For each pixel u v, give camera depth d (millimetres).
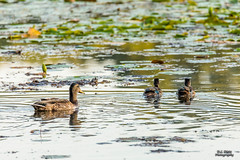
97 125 13219
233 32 30359
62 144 11789
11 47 27672
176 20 34906
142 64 22312
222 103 15500
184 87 16766
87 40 29406
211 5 41781
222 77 19750
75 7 42719
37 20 36469
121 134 12422
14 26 34094
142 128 12867
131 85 18578
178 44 27703
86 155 11109
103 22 33875
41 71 21547
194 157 11008
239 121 13430
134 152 11266
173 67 21906
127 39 28906
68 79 19750
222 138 12117
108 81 19375
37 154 11211
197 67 21938
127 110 14734
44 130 12844
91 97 16578
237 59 23562
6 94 17188
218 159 10898
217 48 26484
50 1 46562
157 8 41031
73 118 14000
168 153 11219
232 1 43375
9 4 44938
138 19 34875
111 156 11039
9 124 13406
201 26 33500
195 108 14859
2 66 22734
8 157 11047
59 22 35219
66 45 28344
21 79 19969
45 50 26922
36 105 14711
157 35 30734
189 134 12398
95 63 23203
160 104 15453
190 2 41875
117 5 43562
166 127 12945
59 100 15164
